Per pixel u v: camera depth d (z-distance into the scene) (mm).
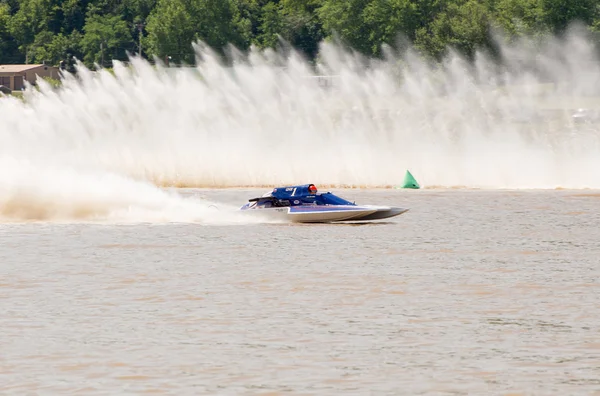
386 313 63219
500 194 154750
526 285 72938
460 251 90812
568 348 54750
